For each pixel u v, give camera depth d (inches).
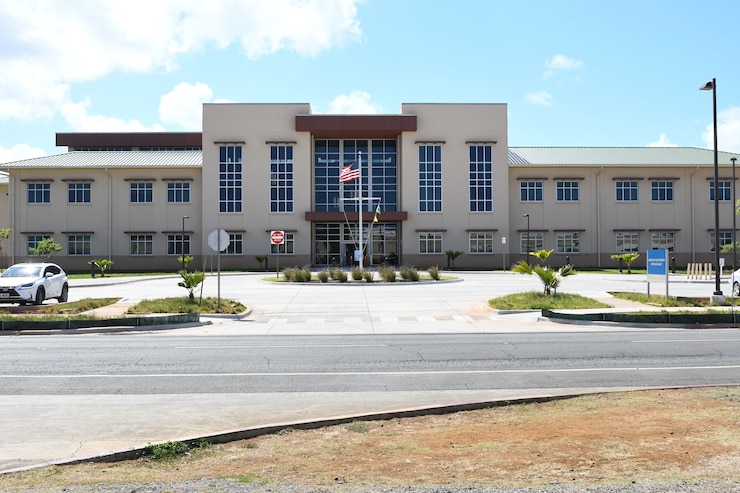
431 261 2353.6
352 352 555.5
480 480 216.2
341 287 1366.9
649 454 242.5
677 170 2431.1
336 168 2453.2
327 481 218.7
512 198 2426.2
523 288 1318.9
